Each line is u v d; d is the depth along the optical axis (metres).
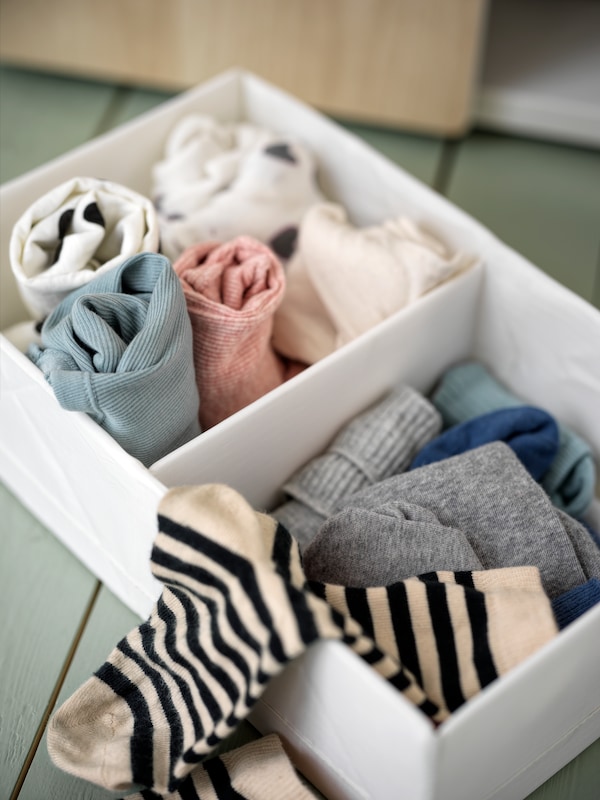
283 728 0.76
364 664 0.60
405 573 0.75
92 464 0.77
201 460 0.78
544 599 0.68
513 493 0.80
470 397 0.99
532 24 1.53
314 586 0.71
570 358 0.94
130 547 0.82
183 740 0.71
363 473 0.88
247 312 0.80
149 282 0.78
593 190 1.38
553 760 0.78
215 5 1.35
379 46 1.34
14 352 0.78
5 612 0.91
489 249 0.96
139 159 1.10
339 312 0.96
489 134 1.47
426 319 0.92
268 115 1.15
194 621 0.71
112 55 1.45
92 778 0.72
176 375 0.74
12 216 0.98
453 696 0.68
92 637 0.89
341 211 1.01
